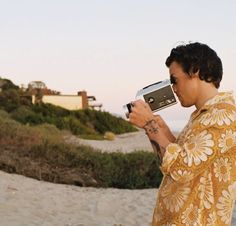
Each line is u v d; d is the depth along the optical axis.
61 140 15.23
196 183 2.01
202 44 2.10
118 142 30.72
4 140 13.82
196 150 1.96
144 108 2.11
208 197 2.00
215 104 2.04
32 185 10.76
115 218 8.25
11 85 47.28
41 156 13.29
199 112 2.07
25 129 15.48
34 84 55.00
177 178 1.97
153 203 9.93
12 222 6.84
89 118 40.00
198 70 2.06
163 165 1.98
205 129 1.99
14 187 9.96
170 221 2.06
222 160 2.00
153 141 2.10
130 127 41.69
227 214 2.00
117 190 11.80
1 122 15.98
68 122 34.84
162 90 2.16
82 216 8.08
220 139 1.96
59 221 7.43
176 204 2.04
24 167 12.23
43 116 35.91
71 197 9.98
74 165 13.17
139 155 13.82
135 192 11.54
